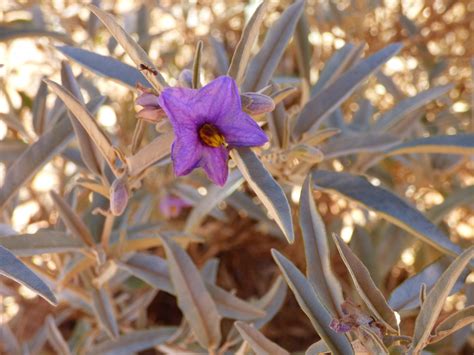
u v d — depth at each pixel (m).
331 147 0.31
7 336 0.40
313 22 0.50
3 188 0.30
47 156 0.30
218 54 0.39
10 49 0.46
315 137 0.29
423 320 0.22
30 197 0.46
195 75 0.23
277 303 0.34
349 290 0.43
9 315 0.48
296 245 0.46
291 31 0.28
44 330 0.42
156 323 0.49
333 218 0.48
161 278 0.31
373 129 0.35
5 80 0.43
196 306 0.29
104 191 0.27
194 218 0.33
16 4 0.46
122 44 0.23
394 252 0.38
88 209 0.34
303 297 0.24
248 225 0.51
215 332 0.29
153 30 0.54
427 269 0.27
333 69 0.35
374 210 0.28
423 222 0.27
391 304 0.27
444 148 0.29
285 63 0.52
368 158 0.36
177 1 0.53
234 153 0.22
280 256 0.25
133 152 0.25
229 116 0.22
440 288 0.22
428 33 0.49
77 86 0.29
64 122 0.30
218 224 0.51
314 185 0.29
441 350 0.37
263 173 0.22
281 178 0.30
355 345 0.24
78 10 0.48
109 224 0.29
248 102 0.23
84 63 0.28
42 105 0.36
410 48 0.49
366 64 0.30
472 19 0.49
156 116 0.23
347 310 0.23
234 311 0.31
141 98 0.23
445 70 0.49
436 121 0.45
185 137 0.22
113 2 0.51
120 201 0.24
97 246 0.30
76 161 0.34
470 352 0.43
